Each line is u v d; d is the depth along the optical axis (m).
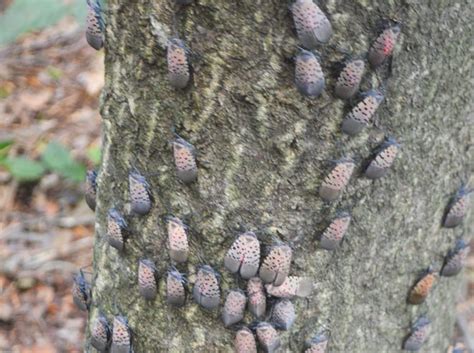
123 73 0.46
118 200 0.49
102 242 0.52
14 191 1.12
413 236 0.51
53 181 1.14
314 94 0.43
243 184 0.46
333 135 0.45
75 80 1.42
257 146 0.45
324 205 0.46
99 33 0.47
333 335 0.51
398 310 0.53
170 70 0.44
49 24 0.94
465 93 0.47
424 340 0.55
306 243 0.47
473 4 0.45
